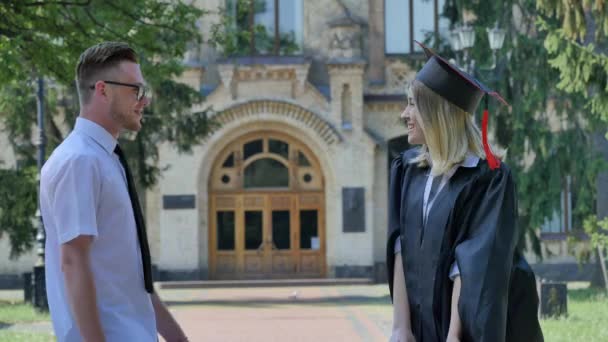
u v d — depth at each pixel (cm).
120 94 411
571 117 2531
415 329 433
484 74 2498
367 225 3167
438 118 424
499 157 432
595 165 2431
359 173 3178
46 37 1596
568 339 1305
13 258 2581
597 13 1439
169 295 2673
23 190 2412
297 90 3191
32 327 1627
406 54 3266
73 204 391
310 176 3231
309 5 3244
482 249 403
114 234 405
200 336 1532
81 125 411
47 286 407
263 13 3225
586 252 2566
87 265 390
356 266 3153
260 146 3234
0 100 2331
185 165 3158
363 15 3256
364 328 1636
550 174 2481
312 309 2084
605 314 1698
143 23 1636
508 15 2556
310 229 3222
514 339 417
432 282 421
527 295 419
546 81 2472
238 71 3167
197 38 1781
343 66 3177
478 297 396
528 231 2584
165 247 3138
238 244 3216
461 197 419
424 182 437
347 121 3188
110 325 402
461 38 2062
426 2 3269
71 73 1559
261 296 2592
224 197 3219
